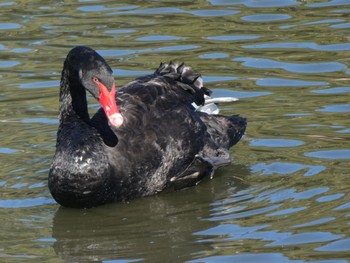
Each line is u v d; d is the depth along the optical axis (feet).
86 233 44.32
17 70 66.85
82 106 50.39
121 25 75.25
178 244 42.32
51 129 57.21
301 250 40.11
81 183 46.50
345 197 45.50
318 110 57.72
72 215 46.70
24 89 63.52
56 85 64.08
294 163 50.85
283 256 39.70
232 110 58.70
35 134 56.49
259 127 56.08
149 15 77.71
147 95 50.62
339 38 70.03
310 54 67.41
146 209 47.29
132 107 49.60
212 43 70.54
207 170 50.80
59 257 41.50
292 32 72.02
